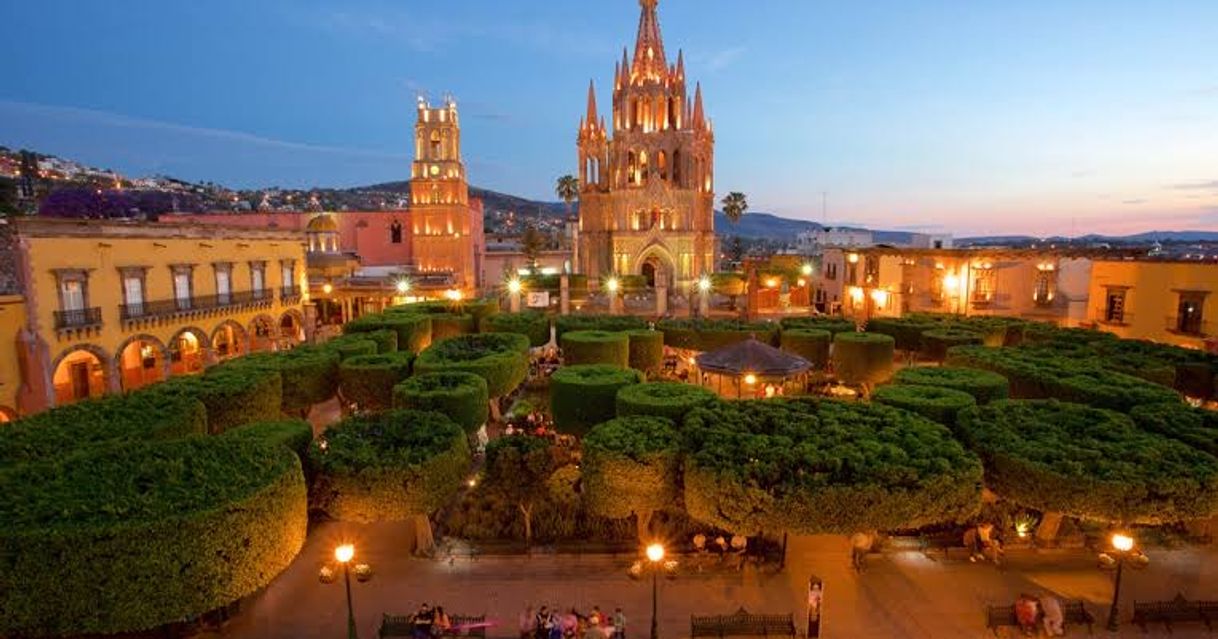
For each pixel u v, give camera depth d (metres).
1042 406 20.88
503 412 33.62
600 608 16.83
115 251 35.34
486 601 17.16
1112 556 18.58
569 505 20.78
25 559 12.21
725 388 37.66
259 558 14.17
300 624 16.25
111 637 15.38
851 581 17.86
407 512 17.31
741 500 15.73
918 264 51.72
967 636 15.66
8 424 19.38
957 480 16.05
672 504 18.44
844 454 16.61
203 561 13.23
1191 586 17.41
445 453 18.12
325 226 74.94
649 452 17.58
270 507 14.41
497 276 96.31
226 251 43.94
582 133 82.38
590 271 82.50
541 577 18.14
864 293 58.50
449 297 65.25
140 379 39.88
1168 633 15.55
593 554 18.98
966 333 36.44
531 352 43.09
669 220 76.00
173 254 39.38
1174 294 37.97
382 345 35.62
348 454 17.61
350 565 18.58
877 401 22.75
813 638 15.50
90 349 33.88
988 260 46.66
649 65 77.06
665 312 58.12
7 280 37.72
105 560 12.54
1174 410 20.31
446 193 77.31
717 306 65.75
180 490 14.02
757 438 17.77
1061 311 44.84
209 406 23.27
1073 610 15.86
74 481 14.49
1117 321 41.38
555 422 26.11
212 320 42.25
